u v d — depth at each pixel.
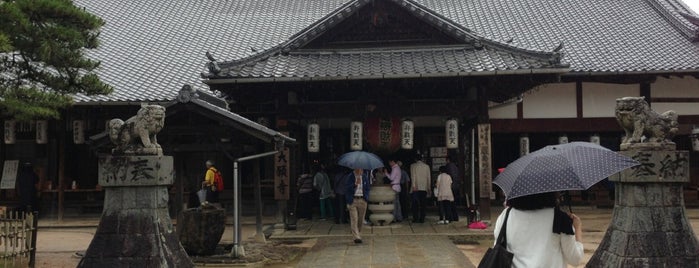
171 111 10.72
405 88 15.89
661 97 20.09
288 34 26.11
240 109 19.22
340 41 16.59
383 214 15.94
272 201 19.97
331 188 19.14
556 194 4.61
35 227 10.23
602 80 19.88
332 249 12.41
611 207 21.12
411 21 16.25
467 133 17.39
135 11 27.38
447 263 10.58
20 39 10.37
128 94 18.47
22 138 19.27
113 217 7.23
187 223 10.77
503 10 26.05
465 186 17.77
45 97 10.76
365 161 13.05
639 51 20.48
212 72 14.70
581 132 20.30
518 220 4.44
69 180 20.06
